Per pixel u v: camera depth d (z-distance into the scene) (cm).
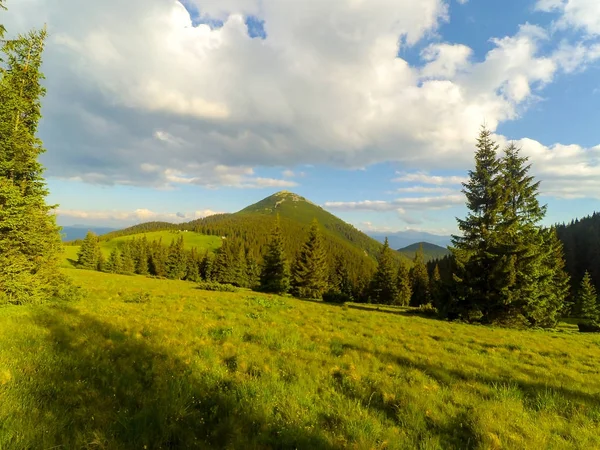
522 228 2839
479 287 2653
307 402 579
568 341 1700
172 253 10181
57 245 1772
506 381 800
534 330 2477
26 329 984
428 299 7688
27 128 1617
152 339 948
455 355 1052
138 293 2373
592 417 597
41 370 632
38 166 1625
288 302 2464
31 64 1684
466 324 2333
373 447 438
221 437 456
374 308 3462
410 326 1727
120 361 726
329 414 545
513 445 468
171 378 630
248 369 748
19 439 400
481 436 491
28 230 1575
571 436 522
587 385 816
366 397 627
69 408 500
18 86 1620
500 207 2722
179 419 490
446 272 2933
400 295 7056
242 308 1855
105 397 544
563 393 726
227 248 9262
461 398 641
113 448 401
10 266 1472
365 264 13362
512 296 2495
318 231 5862
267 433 469
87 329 1027
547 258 3084
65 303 1617
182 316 1403
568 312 5991
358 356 916
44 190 1681
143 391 581
